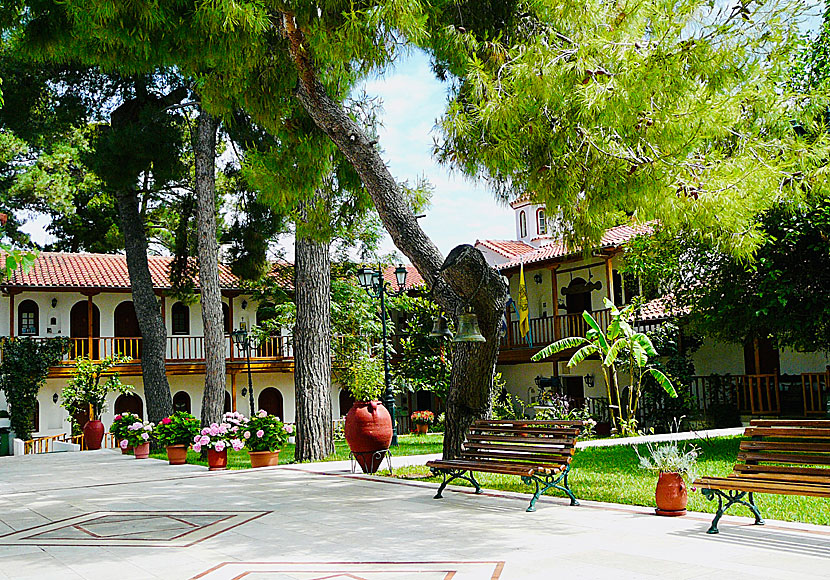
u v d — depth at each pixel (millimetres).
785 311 14039
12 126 19344
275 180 11188
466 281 9695
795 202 10422
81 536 7602
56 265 28375
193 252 25375
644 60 7125
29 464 17797
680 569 5395
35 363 25266
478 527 7242
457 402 10750
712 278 14727
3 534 7941
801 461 6395
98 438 23203
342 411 31578
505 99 7637
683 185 7938
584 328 22531
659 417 20297
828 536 6473
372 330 27562
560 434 8539
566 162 7887
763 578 5098
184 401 29797
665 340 19938
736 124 8375
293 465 14609
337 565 5832
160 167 18906
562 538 6598
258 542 6883
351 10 8227
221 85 10047
